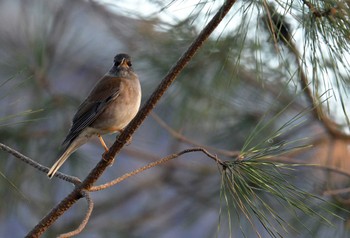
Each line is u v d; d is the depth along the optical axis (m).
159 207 15.04
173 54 11.13
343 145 11.35
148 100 7.41
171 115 11.88
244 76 11.02
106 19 11.86
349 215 10.33
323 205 10.33
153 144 13.38
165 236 15.51
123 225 14.72
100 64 11.95
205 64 10.59
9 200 11.21
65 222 13.88
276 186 6.91
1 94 10.35
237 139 11.87
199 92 11.02
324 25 7.15
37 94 10.72
